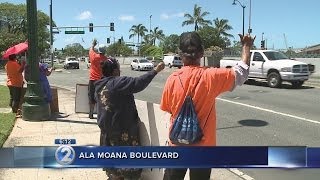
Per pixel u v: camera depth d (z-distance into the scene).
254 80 26.98
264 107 15.38
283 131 10.75
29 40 10.93
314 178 6.42
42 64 11.34
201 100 3.64
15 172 6.60
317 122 12.05
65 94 19.34
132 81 5.05
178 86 3.69
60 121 11.10
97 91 5.29
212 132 3.68
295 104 16.25
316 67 41.44
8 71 12.10
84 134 9.45
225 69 3.65
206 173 3.87
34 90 11.06
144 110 5.44
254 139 9.84
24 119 11.11
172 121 3.74
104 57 10.68
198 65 3.82
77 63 62.72
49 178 6.34
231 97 18.72
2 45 65.94
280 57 25.06
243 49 3.72
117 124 5.15
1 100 15.75
